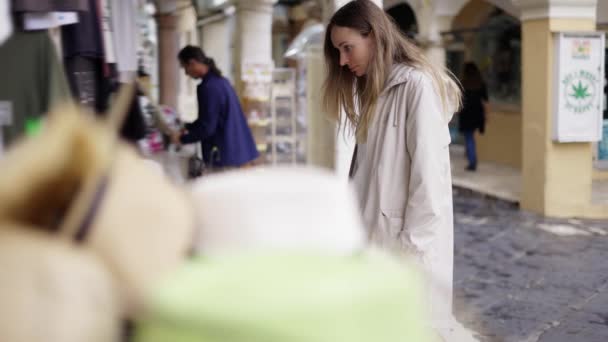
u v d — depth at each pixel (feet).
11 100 8.72
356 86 10.53
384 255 2.50
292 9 61.36
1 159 2.60
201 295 2.08
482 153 47.75
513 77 44.68
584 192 30.09
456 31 44.06
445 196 9.77
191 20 46.19
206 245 2.57
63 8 8.90
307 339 2.03
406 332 2.26
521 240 25.26
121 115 2.87
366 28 9.70
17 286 2.21
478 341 13.74
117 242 2.51
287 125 34.24
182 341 2.06
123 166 2.64
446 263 9.82
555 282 19.99
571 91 29.43
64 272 2.26
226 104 23.16
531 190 30.73
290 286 2.09
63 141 2.55
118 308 2.40
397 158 9.78
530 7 29.99
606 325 16.63
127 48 13.05
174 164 21.31
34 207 2.49
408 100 9.59
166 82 41.68
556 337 15.84
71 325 2.21
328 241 2.50
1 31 8.45
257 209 2.51
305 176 2.64
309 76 33.45
